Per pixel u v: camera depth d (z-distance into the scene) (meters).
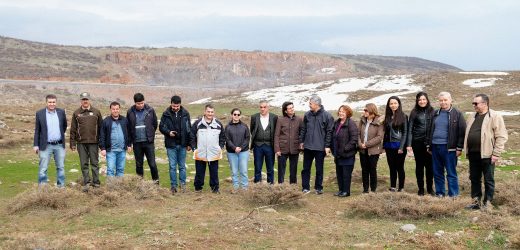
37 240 7.61
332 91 68.56
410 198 9.62
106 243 7.60
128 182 11.55
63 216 9.50
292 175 12.71
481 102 9.88
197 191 12.50
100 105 64.44
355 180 14.34
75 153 21.08
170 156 12.40
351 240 7.82
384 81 72.12
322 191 12.53
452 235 7.74
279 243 7.67
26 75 131.62
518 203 9.73
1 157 19.59
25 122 35.72
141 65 173.12
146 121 12.45
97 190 11.45
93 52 179.38
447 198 9.45
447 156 10.72
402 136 11.58
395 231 8.22
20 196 10.46
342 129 12.08
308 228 8.55
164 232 8.19
